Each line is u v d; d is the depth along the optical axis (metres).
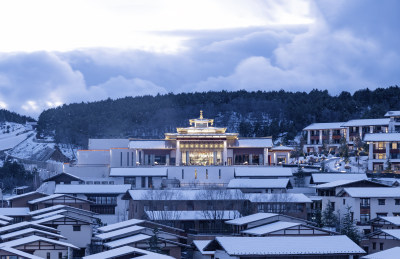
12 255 77.19
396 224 96.94
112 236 92.06
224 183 149.88
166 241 91.38
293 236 81.94
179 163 162.12
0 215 116.94
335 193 121.19
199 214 114.75
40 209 125.44
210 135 161.88
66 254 86.44
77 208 120.19
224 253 77.38
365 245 93.62
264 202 119.62
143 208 121.00
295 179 147.25
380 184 120.81
